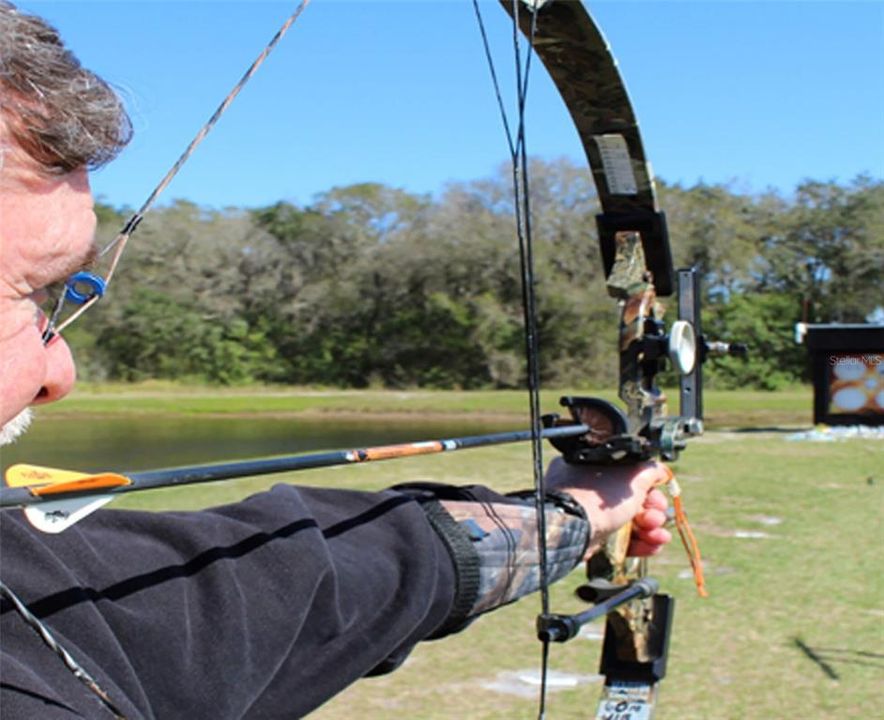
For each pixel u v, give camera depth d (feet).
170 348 75.25
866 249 85.66
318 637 3.34
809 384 78.48
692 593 16.05
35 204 2.24
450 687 12.19
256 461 3.18
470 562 3.91
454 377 86.22
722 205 86.22
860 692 11.99
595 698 11.90
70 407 61.00
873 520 22.08
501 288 86.74
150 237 74.74
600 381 84.23
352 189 87.20
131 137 2.39
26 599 2.70
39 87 2.19
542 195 85.30
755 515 22.58
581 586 5.08
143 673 2.89
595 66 5.14
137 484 2.66
